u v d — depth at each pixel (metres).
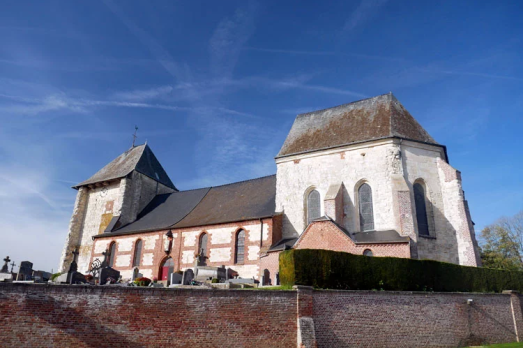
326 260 18.58
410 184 28.89
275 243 31.08
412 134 31.03
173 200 44.47
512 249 48.94
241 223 33.09
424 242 27.36
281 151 35.59
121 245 39.38
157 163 50.97
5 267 26.75
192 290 15.39
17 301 13.23
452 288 21.31
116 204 43.56
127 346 14.05
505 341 21.08
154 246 37.25
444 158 31.66
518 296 22.94
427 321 19.08
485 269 22.98
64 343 13.38
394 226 27.42
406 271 20.20
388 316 18.25
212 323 15.28
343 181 30.97
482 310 21.06
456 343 19.45
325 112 37.44
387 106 33.25
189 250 35.12
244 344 15.47
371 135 31.22
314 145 33.94
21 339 12.98
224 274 26.28
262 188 38.47
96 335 13.80
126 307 14.41
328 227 25.97
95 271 28.31
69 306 13.76
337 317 17.22
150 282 24.58
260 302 16.22
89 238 44.22
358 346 17.16
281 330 16.14
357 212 29.73
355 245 24.92
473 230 28.02
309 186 32.38
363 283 19.14
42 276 31.94
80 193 46.75
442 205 28.91
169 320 14.77
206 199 41.41
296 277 17.86
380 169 29.67
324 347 16.47
